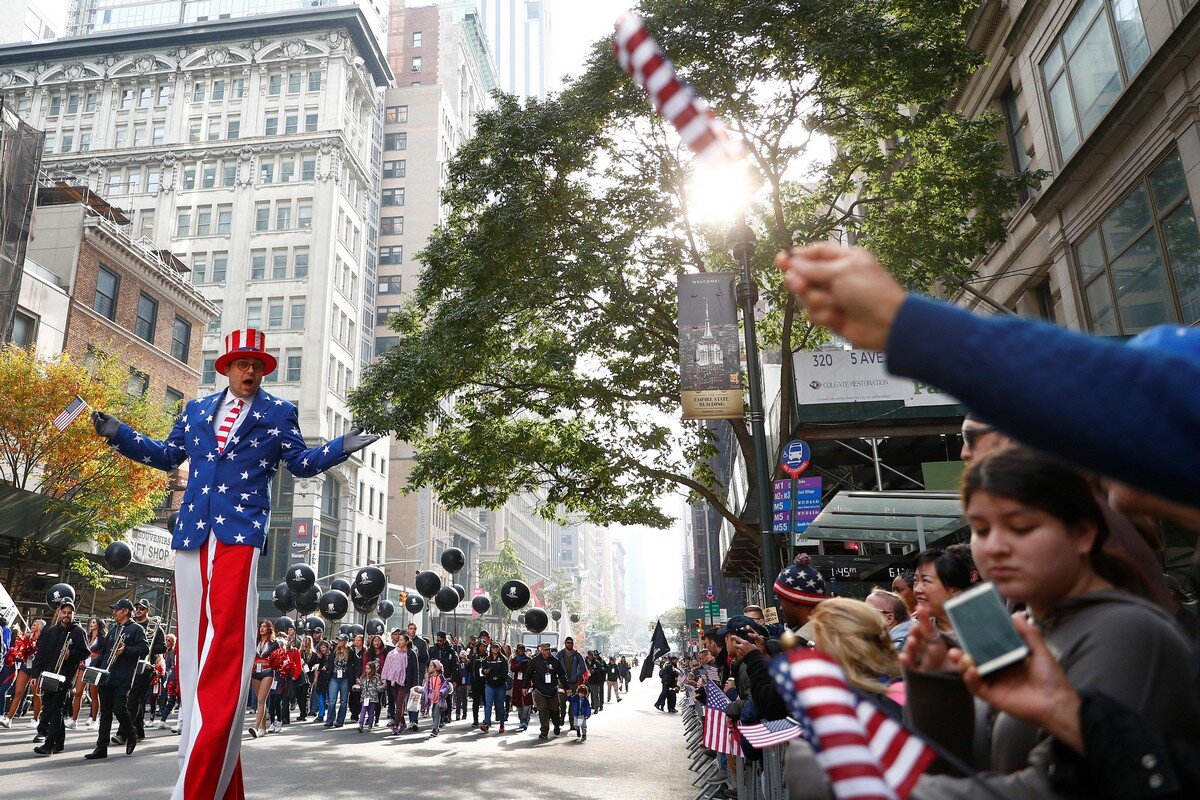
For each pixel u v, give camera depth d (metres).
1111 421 0.96
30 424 23.78
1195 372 0.97
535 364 18.38
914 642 1.75
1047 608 1.76
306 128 65.31
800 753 1.97
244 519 4.72
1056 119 16.67
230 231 63.22
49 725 11.95
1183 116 12.72
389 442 70.88
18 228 28.66
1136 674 1.49
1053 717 1.33
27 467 24.30
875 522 14.68
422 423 17.70
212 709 4.35
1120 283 14.73
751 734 5.25
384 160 88.38
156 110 66.88
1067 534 1.68
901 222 15.73
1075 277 16.20
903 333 1.06
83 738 14.55
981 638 1.37
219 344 60.91
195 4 93.75
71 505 24.11
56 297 31.69
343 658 19.36
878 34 14.30
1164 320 13.46
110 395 25.42
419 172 87.69
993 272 20.16
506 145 15.71
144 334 37.53
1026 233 18.08
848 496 13.12
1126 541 1.96
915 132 15.82
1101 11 14.73
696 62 14.63
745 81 14.84
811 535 15.74
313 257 62.19
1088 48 15.25
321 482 58.56
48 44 67.38
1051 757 1.46
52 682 11.99
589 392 17.36
